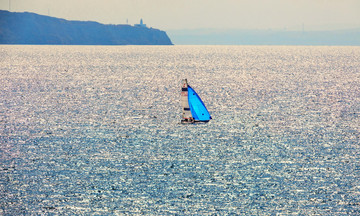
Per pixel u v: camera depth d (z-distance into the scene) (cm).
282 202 13900
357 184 15400
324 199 14112
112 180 15788
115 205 13675
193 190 14875
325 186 15238
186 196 14362
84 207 13525
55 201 13950
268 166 17475
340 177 16162
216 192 14688
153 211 13275
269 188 15062
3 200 13975
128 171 16800
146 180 15800
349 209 13412
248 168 17212
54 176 16175
